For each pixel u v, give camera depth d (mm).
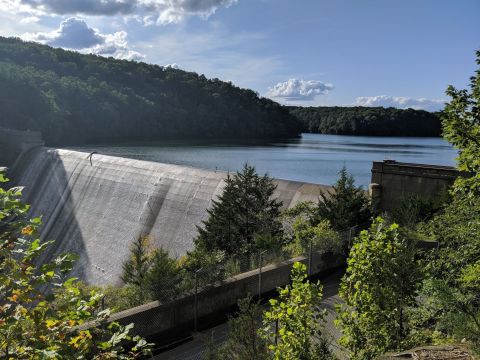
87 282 39781
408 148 143625
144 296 17172
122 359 6570
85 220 45312
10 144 66875
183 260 22703
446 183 25906
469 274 9250
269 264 20156
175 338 16562
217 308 17703
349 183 25125
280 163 94438
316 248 21406
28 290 5484
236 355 10117
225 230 27203
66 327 5664
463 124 10164
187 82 192000
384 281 9422
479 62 10008
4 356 5145
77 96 130625
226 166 85812
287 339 8773
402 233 13773
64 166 53531
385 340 9156
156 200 39094
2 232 5527
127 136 150125
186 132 172000
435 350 7656
